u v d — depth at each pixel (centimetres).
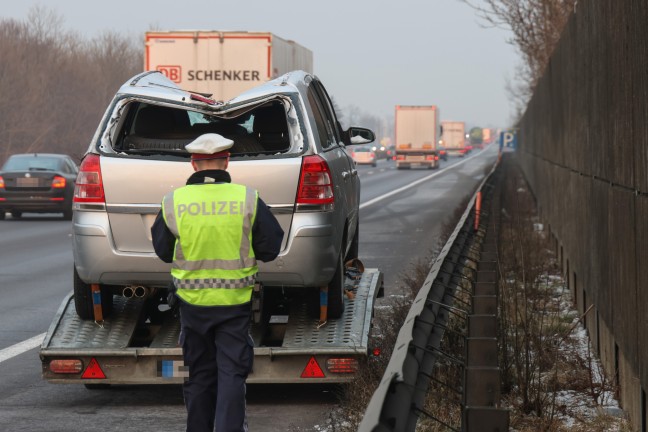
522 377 1005
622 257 963
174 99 1028
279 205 1018
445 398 912
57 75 10900
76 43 12175
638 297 857
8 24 10381
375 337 1135
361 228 3234
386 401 518
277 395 1083
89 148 1035
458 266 1161
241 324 798
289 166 1020
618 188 1002
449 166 11050
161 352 1002
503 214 2967
